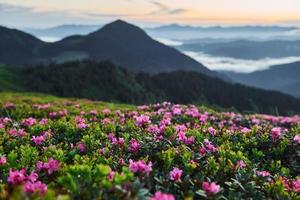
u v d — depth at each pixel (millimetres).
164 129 14359
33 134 15977
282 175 11266
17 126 17516
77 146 12812
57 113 24531
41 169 9109
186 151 11023
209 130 15039
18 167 9852
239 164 10383
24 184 7461
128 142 12969
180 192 8383
